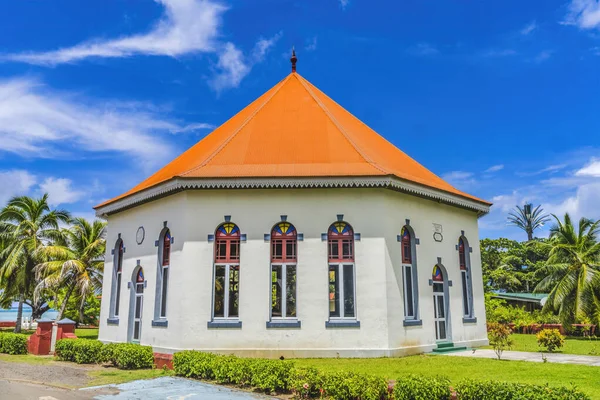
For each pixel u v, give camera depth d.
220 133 24.02
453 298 21.20
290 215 18.58
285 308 18.08
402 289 18.72
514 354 18.52
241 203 18.75
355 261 18.12
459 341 20.89
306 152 20.17
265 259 18.20
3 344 21.34
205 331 17.72
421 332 19.03
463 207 22.73
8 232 36.53
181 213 18.91
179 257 18.59
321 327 17.61
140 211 21.69
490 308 33.66
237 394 11.89
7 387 13.12
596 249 29.92
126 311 21.30
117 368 16.34
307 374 11.33
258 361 12.70
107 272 23.70
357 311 17.73
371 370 14.23
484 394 9.02
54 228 37.19
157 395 11.84
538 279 48.34
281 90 25.53
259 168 19.05
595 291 28.64
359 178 18.09
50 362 18.20
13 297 39.16
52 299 45.88
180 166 21.86
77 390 12.59
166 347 18.30
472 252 23.17
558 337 19.19
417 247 19.84
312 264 18.12
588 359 16.88
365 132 24.67
